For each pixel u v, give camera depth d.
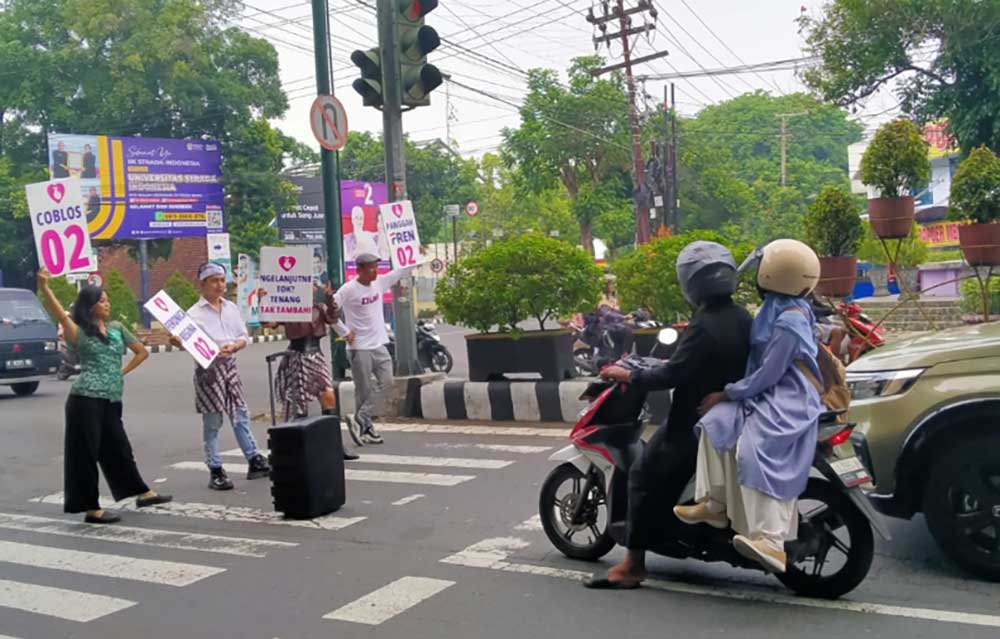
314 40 11.77
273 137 36.91
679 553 5.09
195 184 32.62
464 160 56.50
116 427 7.50
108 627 5.03
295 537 6.68
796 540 4.89
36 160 36.38
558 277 10.68
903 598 4.92
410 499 7.62
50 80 34.94
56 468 9.91
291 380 9.13
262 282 8.97
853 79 20.61
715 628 4.56
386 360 10.15
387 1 11.15
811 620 4.62
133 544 6.71
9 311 17.06
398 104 11.15
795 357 4.66
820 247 11.27
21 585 5.84
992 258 10.52
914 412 5.30
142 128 35.38
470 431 10.54
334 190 11.91
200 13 34.62
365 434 10.08
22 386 17.36
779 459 4.56
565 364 11.20
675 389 4.94
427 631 4.72
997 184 10.41
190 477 9.01
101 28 33.59
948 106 19.62
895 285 26.41
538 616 4.85
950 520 5.18
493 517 6.93
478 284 10.93
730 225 48.66
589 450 5.43
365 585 5.52
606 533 5.59
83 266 7.19
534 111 40.94
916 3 19.09
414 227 10.85
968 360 5.27
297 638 4.73
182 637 4.83
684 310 12.07
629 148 43.72
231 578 5.79
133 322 31.98
